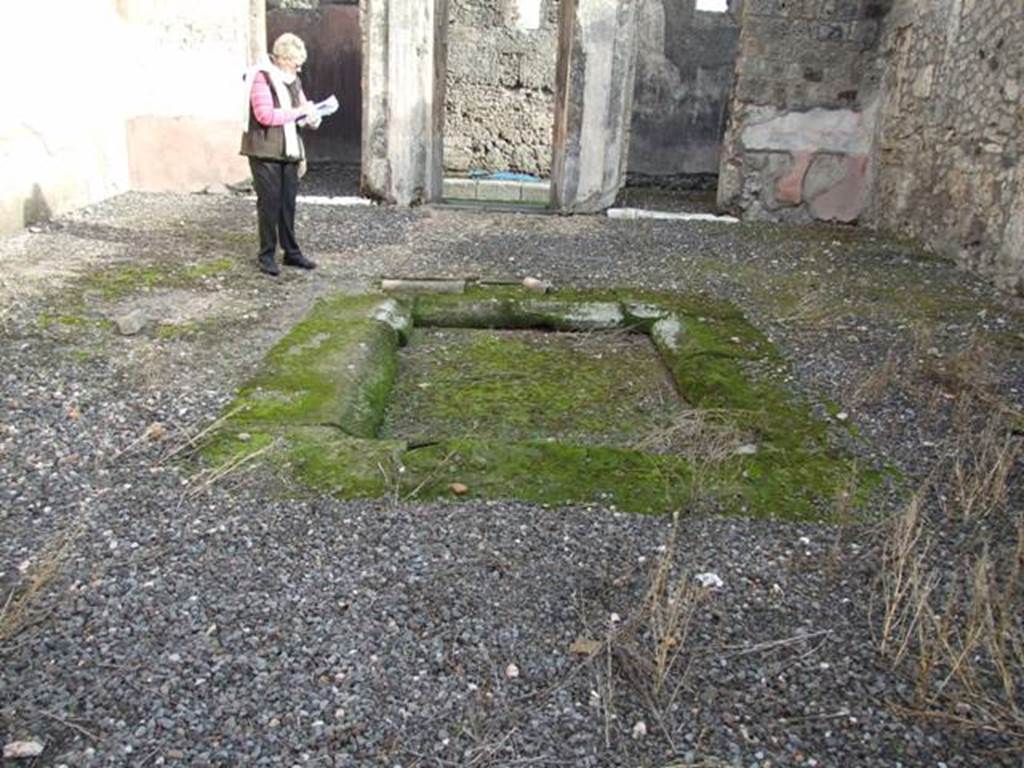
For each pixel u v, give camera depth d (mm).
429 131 8664
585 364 4684
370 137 8625
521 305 5324
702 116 11500
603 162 8742
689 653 2156
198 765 1734
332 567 2434
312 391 3678
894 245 7613
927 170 7445
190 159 8539
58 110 7027
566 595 2361
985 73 6430
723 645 2191
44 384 3617
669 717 1945
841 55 8578
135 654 2043
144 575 2357
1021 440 3408
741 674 2092
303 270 5895
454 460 3105
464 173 12211
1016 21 6012
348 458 3076
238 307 4910
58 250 5969
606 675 2057
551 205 8953
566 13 8461
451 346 4918
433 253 6637
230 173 8625
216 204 8031
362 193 8828
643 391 4297
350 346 4285
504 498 2865
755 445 3387
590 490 2943
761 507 2896
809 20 8508
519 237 7434
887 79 8406
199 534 2570
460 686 1999
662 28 11164
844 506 2859
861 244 7664
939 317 5285
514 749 1830
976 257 6500
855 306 5531
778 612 2340
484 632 2189
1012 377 4219
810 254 7180
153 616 2186
